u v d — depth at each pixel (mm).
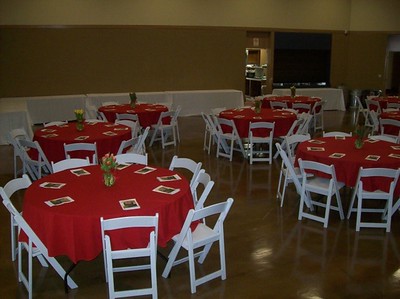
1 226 3934
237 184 5168
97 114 7777
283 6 11773
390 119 6359
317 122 9562
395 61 14992
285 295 2836
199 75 11320
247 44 11734
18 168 5871
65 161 3758
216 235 2938
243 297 2818
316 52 12555
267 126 5938
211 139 7059
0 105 8398
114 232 2637
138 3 10359
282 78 12352
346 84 13039
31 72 9836
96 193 2977
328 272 3121
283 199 4617
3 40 9500
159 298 2803
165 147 7164
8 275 3098
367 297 2811
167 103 9820
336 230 3830
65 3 9781
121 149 4637
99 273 3121
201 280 2900
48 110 9539
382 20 12789
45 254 2715
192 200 3152
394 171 3566
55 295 2846
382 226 3779
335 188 3873
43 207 2727
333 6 12344
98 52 10266
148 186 3117
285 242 3607
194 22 10961
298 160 3996
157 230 2590
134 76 10711
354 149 4305
